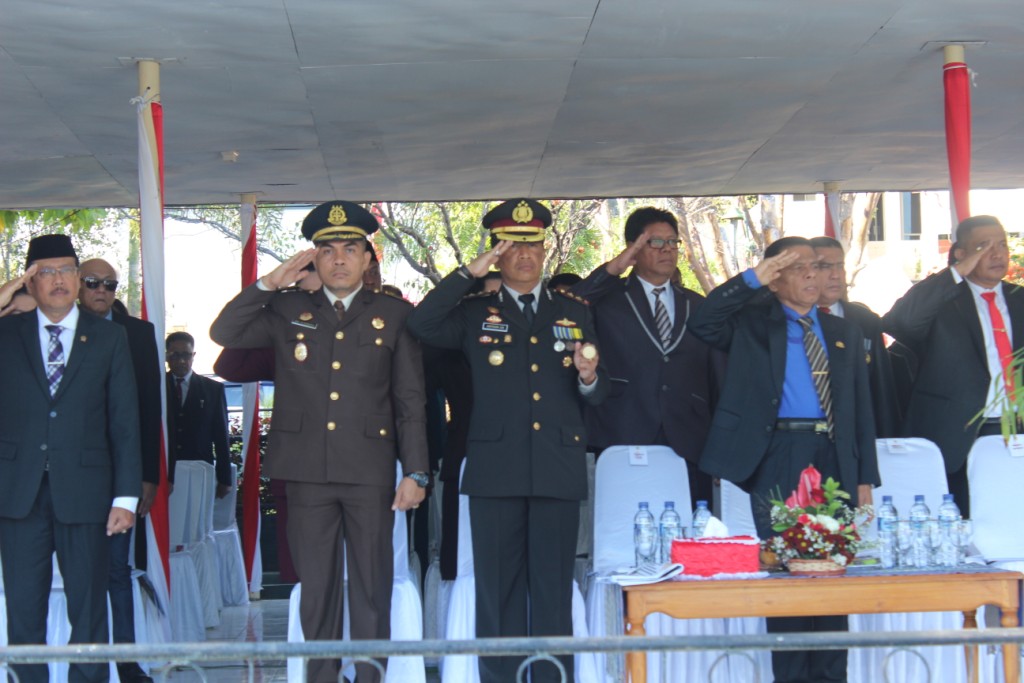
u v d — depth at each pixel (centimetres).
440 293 460
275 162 820
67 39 561
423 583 621
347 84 644
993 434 518
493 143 779
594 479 525
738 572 414
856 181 925
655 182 913
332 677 461
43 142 751
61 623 509
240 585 847
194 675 570
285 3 521
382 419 470
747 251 2023
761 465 464
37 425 455
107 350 468
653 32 573
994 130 776
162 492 554
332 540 464
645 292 555
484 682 476
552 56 607
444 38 575
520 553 473
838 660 453
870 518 438
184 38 563
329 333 470
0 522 457
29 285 471
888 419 562
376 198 959
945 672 486
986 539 505
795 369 467
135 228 2219
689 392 544
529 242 480
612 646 274
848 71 639
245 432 884
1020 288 533
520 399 470
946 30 577
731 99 688
